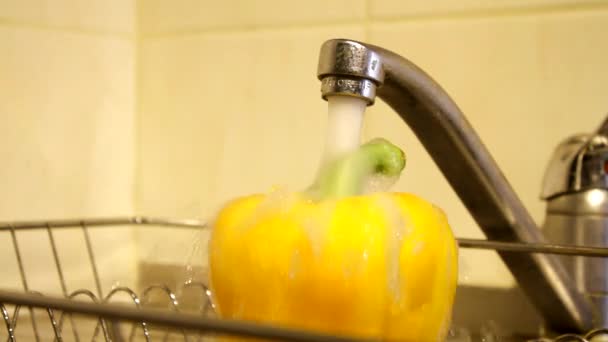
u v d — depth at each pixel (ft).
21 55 2.06
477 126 1.89
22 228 1.65
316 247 1.15
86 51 2.19
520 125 1.86
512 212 1.49
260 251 1.17
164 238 2.16
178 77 2.22
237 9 2.14
